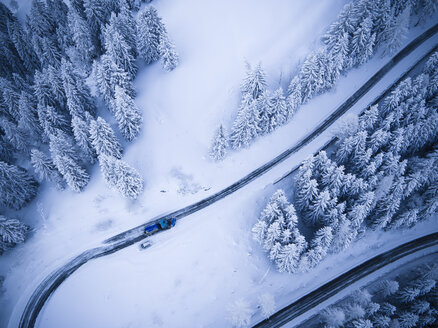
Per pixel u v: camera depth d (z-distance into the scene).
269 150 53.97
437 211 51.66
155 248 45.81
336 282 45.84
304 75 52.12
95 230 47.44
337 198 44.53
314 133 55.16
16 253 45.28
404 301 41.88
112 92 52.50
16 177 45.16
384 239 49.88
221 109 55.28
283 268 43.03
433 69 50.12
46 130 48.59
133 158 52.47
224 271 44.72
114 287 42.97
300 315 42.97
